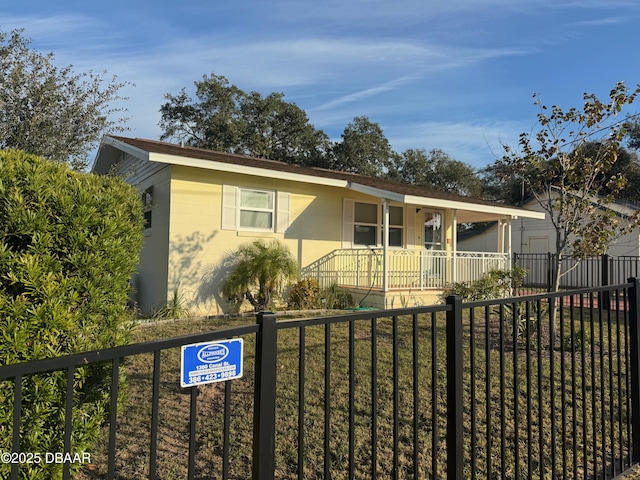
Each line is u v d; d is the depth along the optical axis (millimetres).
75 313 2514
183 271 10164
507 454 3449
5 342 2168
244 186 10984
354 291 11555
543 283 21422
